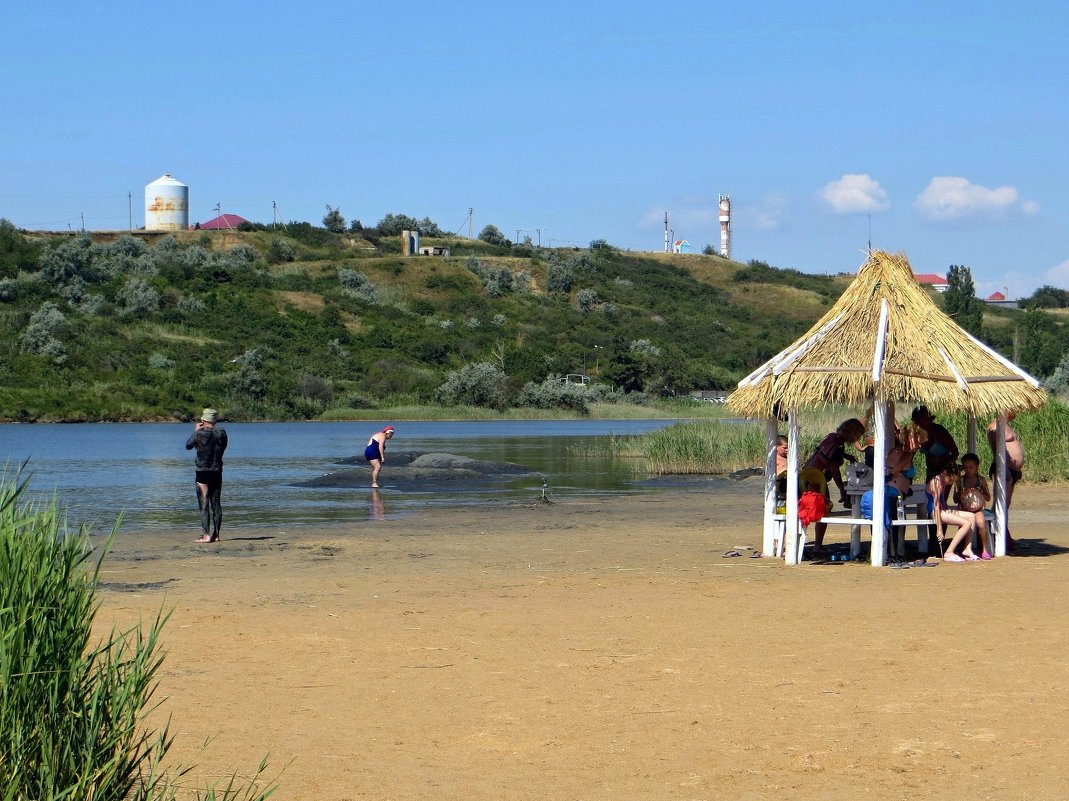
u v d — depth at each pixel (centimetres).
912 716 688
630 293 12644
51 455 3853
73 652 432
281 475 3117
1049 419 2575
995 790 561
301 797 558
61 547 450
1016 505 2080
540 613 1034
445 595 1145
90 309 8062
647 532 1769
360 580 1259
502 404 8088
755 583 1212
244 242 12512
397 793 565
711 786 573
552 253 14238
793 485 1342
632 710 709
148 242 12100
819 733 657
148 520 1975
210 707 716
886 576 1248
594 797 559
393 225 15362
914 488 1445
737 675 792
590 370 9319
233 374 7356
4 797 393
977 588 1150
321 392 7638
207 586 1212
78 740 426
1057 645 871
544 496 2344
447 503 2328
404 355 8881
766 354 10619
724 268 15088
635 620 995
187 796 551
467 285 11394
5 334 7212
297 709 713
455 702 729
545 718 693
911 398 1309
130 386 6919
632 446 3981
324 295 9862
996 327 9925
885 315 1336
